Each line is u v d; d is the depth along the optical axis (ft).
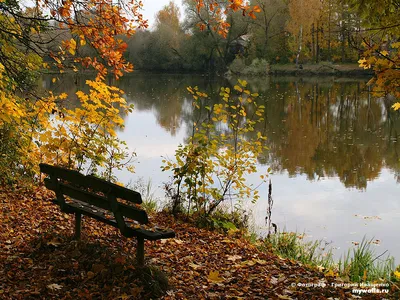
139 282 15.60
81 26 22.63
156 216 27.68
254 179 42.60
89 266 16.63
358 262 22.20
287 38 214.69
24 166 30.50
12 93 27.25
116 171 41.93
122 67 24.44
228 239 24.00
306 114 88.17
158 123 77.61
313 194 38.24
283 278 17.79
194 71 229.04
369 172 46.26
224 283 17.17
